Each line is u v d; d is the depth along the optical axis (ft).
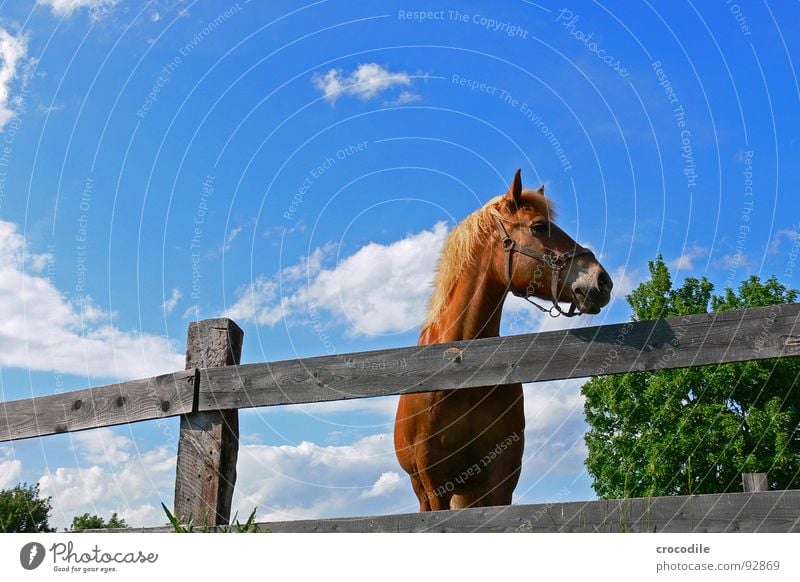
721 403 51.21
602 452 54.60
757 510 8.54
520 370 10.09
